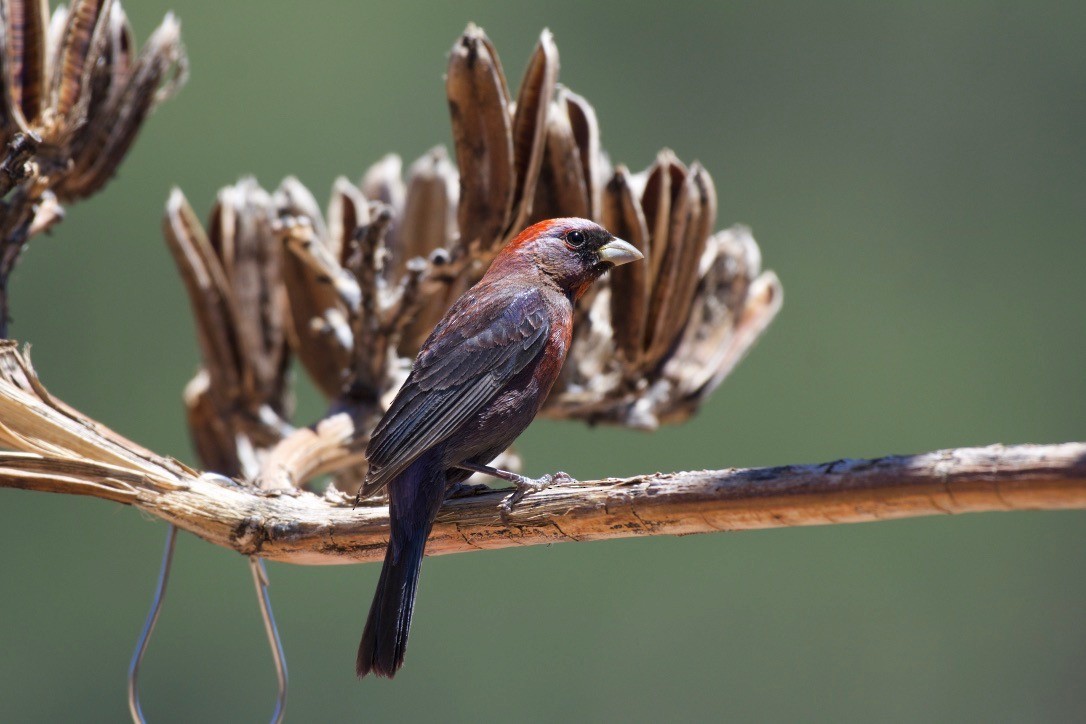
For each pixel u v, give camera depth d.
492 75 8.65
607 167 9.71
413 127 24.94
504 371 8.07
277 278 11.03
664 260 9.46
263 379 10.99
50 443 7.26
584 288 8.87
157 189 23.31
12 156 7.83
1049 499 5.25
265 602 7.57
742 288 10.72
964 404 23.98
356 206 11.31
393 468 7.32
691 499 6.18
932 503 5.50
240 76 24.06
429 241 11.17
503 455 11.83
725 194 25.28
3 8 7.86
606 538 6.65
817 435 23.83
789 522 5.95
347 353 10.80
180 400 22.80
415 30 25.23
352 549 7.29
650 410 10.20
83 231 22.81
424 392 7.82
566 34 25.59
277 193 11.05
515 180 9.01
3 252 8.33
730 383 24.02
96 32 8.41
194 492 7.33
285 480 8.33
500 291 8.38
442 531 7.18
